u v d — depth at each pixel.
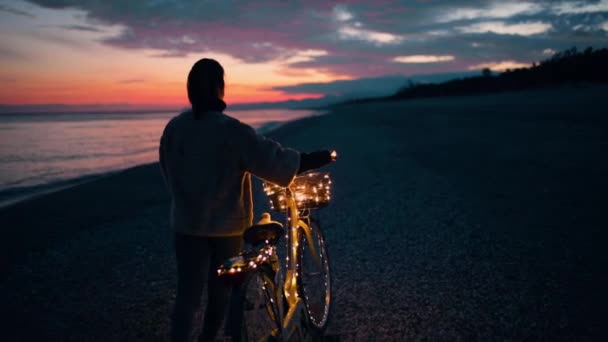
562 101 30.62
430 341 3.03
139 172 12.59
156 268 4.80
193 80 2.33
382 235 5.49
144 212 7.65
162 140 2.46
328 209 7.05
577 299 3.51
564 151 10.96
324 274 3.39
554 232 5.13
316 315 3.18
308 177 2.84
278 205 2.94
